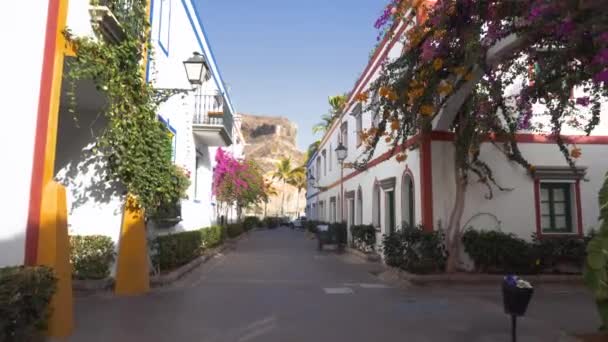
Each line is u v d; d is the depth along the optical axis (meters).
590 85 8.22
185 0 14.41
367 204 17.94
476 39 7.22
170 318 7.01
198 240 14.47
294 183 68.81
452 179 11.52
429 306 8.24
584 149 12.05
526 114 9.13
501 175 11.66
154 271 10.30
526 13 6.24
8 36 5.87
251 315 7.31
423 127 10.00
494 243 10.87
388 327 6.73
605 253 5.78
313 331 6.45
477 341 6.09
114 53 7.70
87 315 7.11
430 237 11.01
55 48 6.21
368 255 15.81
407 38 9.49
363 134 11.10
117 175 8.77
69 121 9.49
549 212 11.93
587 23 5.38
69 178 9.35
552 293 9.83
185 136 14.47
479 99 9.74
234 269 13.25
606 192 6.21
